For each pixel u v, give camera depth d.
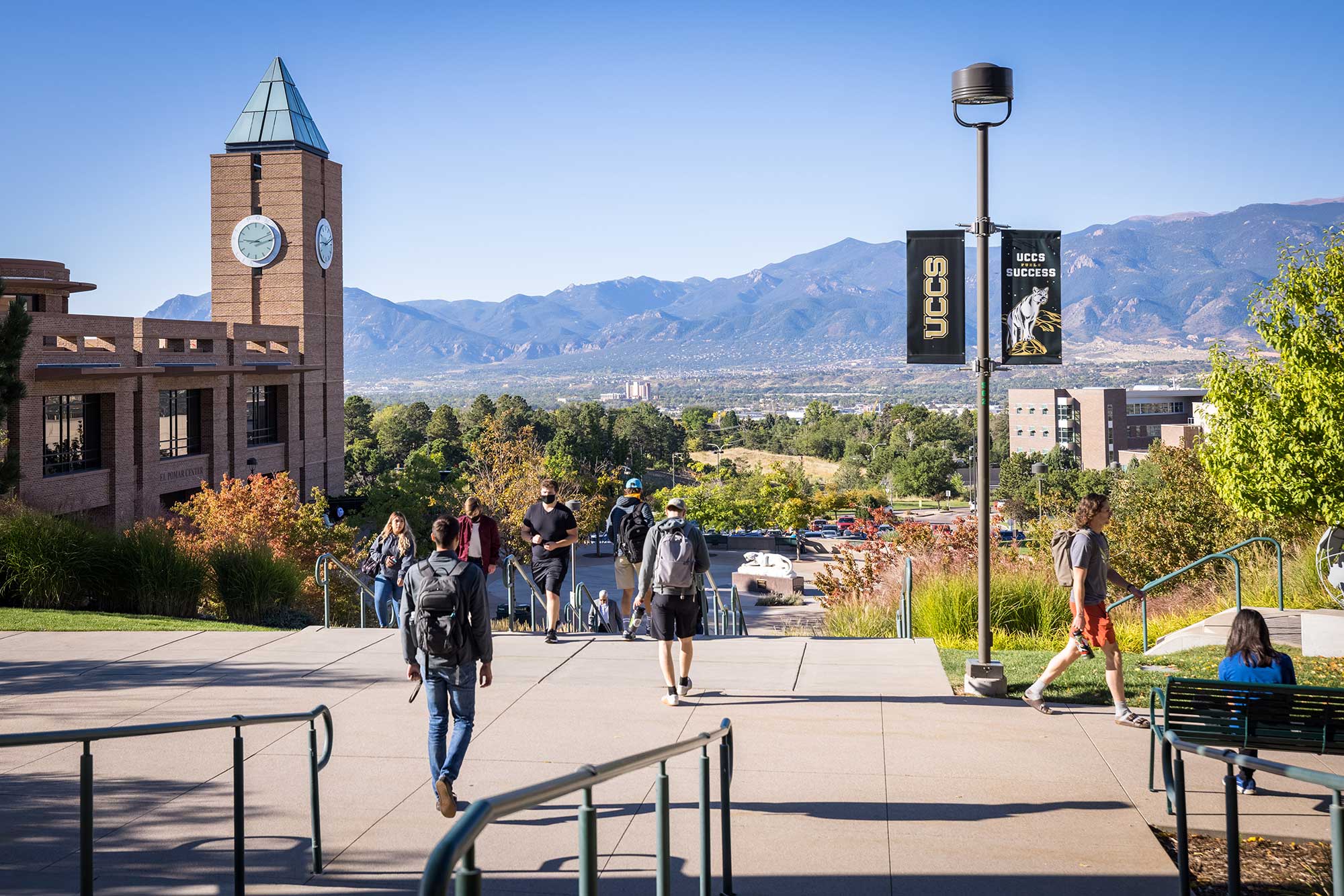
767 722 8.98
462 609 6.96
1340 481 17.30
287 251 49.69
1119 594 20.14
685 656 9.63
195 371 38.38
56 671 11.14
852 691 10.02
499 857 6.20
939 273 10.13
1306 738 6.63
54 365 30.97
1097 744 8.38
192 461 39.91
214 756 8.19
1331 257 17.25
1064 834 6.55
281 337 46.56
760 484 92.00
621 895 5.69
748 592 48.28
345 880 5.93
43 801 7.18
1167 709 6.86
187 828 6.71
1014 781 7.51
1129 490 27.83
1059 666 9.14
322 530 28.47
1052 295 10.05
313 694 10.10
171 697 9.98
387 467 128.62
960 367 10.11
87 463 34.09
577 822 6.75
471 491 54.31
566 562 12.56
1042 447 162.12
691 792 7.31
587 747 8.30
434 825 6.75
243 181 49.88
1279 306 17.77
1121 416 157.12
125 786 7.52
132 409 36.16
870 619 16.66
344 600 24.80
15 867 6.07
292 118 51.62
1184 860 5.61
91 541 17.38
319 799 6.09
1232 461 18.39
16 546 16.72
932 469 137.75
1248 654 7.34
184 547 18.47
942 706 9.50
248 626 15.43
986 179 9.98
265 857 6.24
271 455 46.53
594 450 109.00
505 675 10.64
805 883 5.87
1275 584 16.59
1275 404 17.94
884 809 6.97
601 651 11.82
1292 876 5.96
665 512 9.74
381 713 9.38
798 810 6.97
